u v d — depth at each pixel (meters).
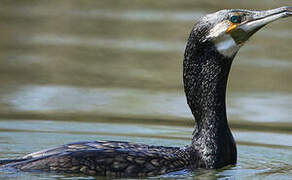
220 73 12.49
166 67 21.83
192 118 16.73
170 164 11.71
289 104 18.16
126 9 28.86
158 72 21.27
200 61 12.49
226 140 12.48
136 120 16.33
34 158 11.39
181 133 15.34
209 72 12.47
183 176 11.59
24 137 14.51
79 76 20.66
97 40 24.59
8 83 19.64
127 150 11.56
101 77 20.53
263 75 21.09
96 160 11.21
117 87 19.55
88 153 11.29
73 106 17.50
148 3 29.38
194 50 12.48
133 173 11.33
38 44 24.00
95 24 26.45
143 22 26.70
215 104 12.49
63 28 26.00
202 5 28.61
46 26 26.12
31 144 13.89
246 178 11.70
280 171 12.26
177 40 24.86
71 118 16.36
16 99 18.03
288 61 22.56
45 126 15.58
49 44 24.00
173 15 27.62
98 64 22.00
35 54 22.86
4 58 22.30
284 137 15.23
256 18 12.34
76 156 11.20
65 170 11.08
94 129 15.46
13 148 13.50
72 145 11.65
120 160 11.32
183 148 12.32
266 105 18.08
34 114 16.62
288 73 21.27
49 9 28.56
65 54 22.91
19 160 11.46
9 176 10.85
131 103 17.97
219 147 12.37
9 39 24.52
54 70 21.06
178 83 20.22
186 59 12.59
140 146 11.95
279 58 22.91
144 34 25.36
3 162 11.41
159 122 16.30
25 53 23.02
